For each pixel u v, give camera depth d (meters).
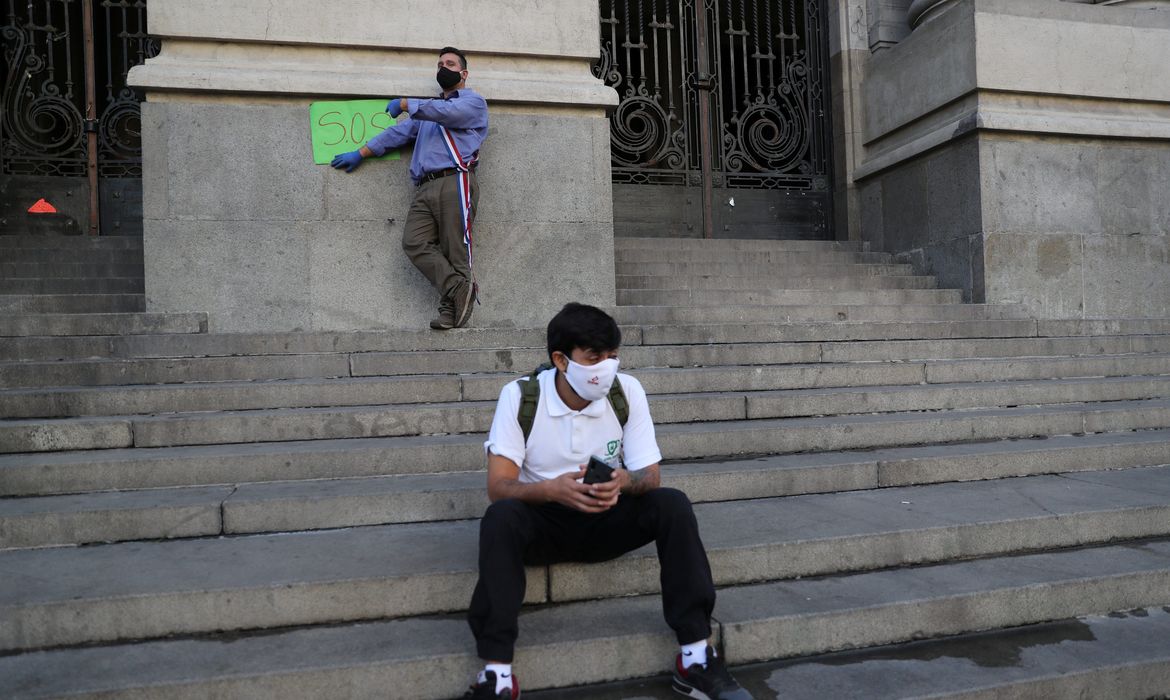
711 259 8.48
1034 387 5.64
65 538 3.40
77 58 9.23
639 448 2.90
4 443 4.11
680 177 9.89
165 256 5.89
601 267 6.59
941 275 8.53
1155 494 4.13
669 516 2.73
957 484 4.41
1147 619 3.29
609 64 9.63
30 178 8.48
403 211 6.22
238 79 5.93
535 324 6.45
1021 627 3.22
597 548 2.94
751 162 10.20
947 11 8.39
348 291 6.16
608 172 6.62
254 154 6.04
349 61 6.27
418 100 5.70
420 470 4.17
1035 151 8.14
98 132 8.64
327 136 6.12
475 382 5.07
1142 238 8.44
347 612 2.95
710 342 6.22
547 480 2.75
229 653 2.68
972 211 8.08
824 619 2.98
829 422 4.88
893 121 9.34
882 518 3.71
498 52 6.45
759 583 3.31
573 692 2.73
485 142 6.37
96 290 6.66
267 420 4.41
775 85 10.67
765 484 4.12
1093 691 2.83
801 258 8.79
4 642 2.71
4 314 5.60
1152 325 7.54
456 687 2.66
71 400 4.52
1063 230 8.20
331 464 4.05
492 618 2.54
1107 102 8.39
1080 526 3.79
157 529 3.47
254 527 3.56
